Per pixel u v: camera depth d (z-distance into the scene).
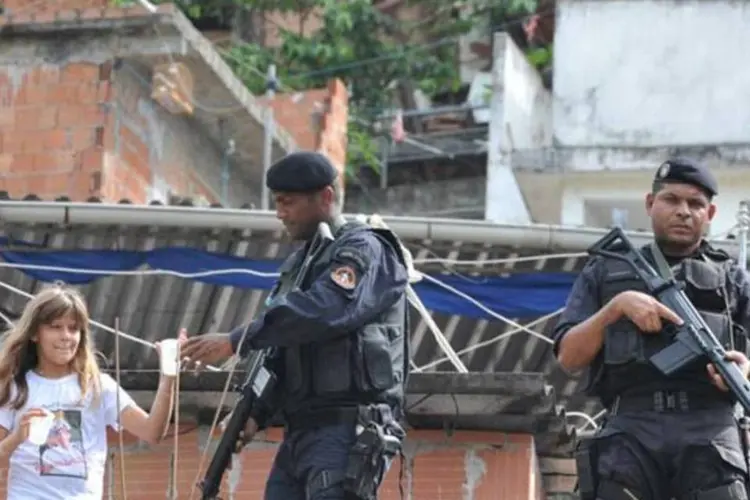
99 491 13.79
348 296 12.84
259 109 31.78
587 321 13.23
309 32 47.47
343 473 12.81
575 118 34.75
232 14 45.41
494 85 37.78
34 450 13.64
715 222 33.56
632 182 34.38
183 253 23.53
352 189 45.56
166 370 13.74
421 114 46.03
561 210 34.56
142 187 30.33
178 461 16.70
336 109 35.56
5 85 30.12
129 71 30.17
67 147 29.70
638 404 13.15
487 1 46.94
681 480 12.98
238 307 24.20
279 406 13.26
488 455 16.78
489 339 24.25
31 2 30.83
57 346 13.80
